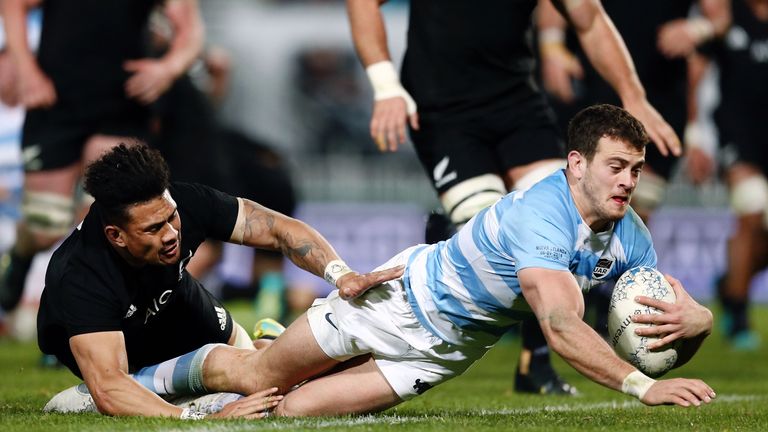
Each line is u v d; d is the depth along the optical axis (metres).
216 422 18.41
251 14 65.38
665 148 24.55
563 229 17.78
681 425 19.12
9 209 49.12
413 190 61.75
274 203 46.69
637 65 35.25
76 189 39.91
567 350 17.11
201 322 21.95
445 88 25.70
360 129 65.19
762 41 45.19
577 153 17.81
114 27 36.12
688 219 61.50
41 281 49.28
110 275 19.38
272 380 20.36
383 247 60.97
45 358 34.44
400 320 19.52
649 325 17.86
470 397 26.31
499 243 18.22
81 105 36.28
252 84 64.88
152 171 18.58
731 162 46.41
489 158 25.66
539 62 44.06
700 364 38.59
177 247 19.12
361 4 25.58
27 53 36.25
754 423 19.75
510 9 25.38
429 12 25.84
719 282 47.88
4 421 19.08
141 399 19.19
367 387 19.88
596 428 18.19
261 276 50.16
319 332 19.84
